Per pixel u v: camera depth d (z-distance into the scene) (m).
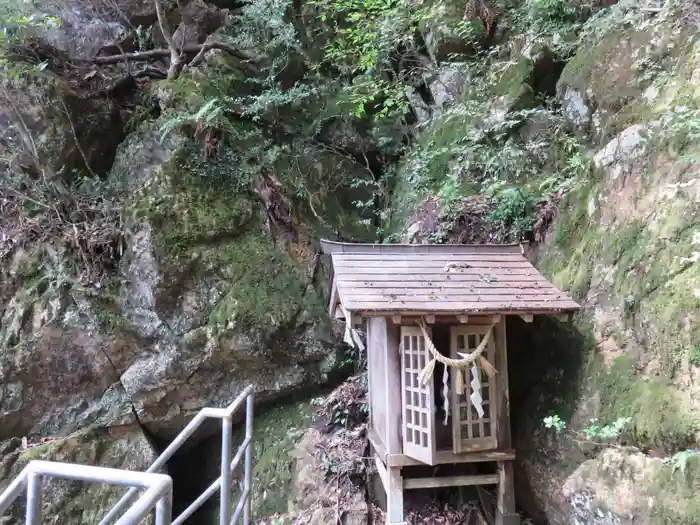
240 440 5.61
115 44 6.64
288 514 4.59
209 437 5.91
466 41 6.41
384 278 3.34
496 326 3.38
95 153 6.21
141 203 5.46
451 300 3.14
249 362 5.46
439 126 6.45
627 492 2.66
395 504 3.36
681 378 2.66
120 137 6.41
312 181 6.64
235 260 5.57
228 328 5.26
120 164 6.00
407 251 3.74
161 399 5.36
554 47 5.45
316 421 5.27
